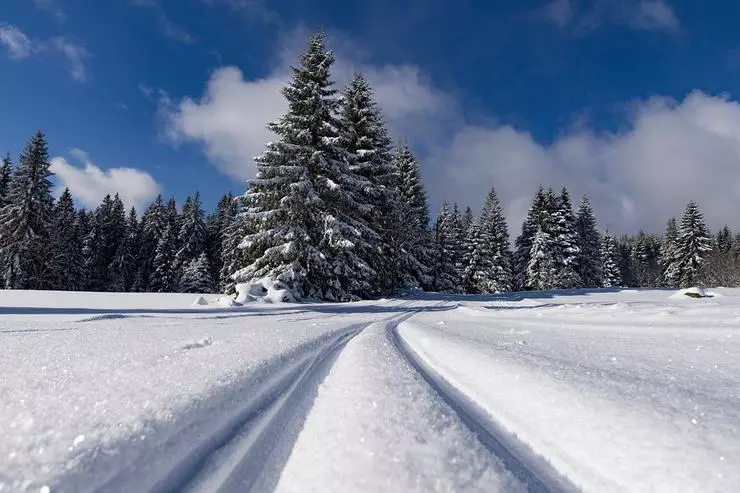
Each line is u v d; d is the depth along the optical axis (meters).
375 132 26.56
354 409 2.26
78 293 16.08
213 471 1.71
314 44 22.06
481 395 2.98
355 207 22.11
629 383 2.86
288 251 18.62
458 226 50.62
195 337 5.11
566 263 44.56
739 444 1.79
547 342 5.60
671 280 52.25
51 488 1.27
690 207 50.72
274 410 2.47
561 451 2.05
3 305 11.29
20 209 31.56
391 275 26.80
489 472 1.63
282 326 7.14
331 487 1.49
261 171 20.12
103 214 55.59
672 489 1.60
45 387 2.37
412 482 1.47
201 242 56.25
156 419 1.89
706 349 4.77
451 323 8.92
